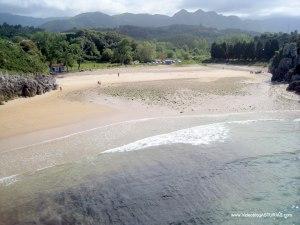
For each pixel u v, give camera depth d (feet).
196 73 394.11
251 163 111.75
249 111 184.65
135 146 126.62
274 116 173.78
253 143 130.72
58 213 82.02
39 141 131.85
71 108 189.67
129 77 347.56
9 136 137.90
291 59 297.74
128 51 552.00
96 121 160.76
